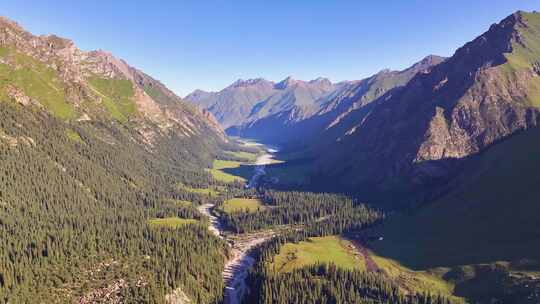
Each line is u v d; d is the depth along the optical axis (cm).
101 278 14862
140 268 15838
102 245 16875
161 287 14738
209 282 16812
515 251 16962
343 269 17200
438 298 14600
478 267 16675
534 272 15125
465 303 14950
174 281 15362
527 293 14088
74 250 16138
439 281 16912
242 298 16800
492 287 15312
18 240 15975
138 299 14062
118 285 14650
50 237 16925
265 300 14538
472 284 16000
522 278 14938
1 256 14338
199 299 15600
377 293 15275
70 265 15050
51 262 14912
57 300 13300
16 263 14112
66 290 13862
